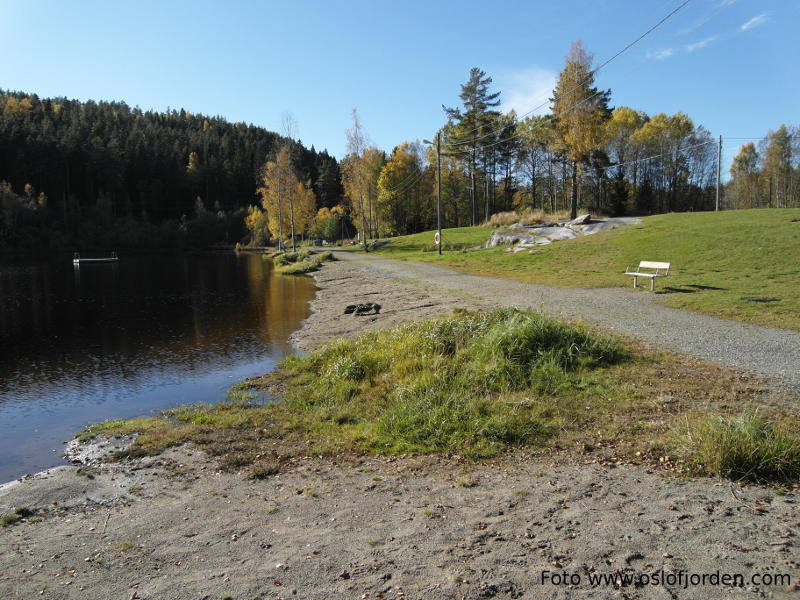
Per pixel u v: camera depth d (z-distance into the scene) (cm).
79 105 13338
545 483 474
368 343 1058
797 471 449
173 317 1842
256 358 1191
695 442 506
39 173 8906
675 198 6003
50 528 451
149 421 766
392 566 346
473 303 1555
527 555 349
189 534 421
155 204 10369
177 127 14700
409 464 550
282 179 6178
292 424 709
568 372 773
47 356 1255
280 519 438
